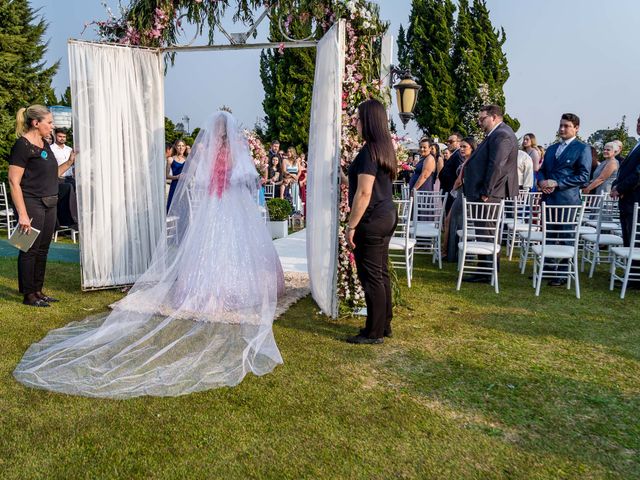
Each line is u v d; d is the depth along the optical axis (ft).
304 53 65.00
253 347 12.21
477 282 20.16
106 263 18.01
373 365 11.76
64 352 11.98
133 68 17.93
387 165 12.12
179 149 26.35
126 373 10.94
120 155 17.95
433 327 14.52
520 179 28.66
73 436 8.62
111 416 9.27
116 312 14.24
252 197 15.76
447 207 25.75
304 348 12.72
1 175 32.12
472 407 9.87
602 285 19.84
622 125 56.29
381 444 8.55
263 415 9.42
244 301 14.51
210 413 9.45
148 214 18.66
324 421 9.24
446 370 11.55
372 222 12.34
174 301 14.83
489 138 19.74
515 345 13.17
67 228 28.12
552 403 10.08
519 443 8.66
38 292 16.11
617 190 19.58
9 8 49.55
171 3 17.53
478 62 74.38
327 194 14.64
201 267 14.62
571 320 15.30
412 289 18.85
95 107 17.34
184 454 8.17
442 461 8.11
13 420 9.08
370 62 15.42
